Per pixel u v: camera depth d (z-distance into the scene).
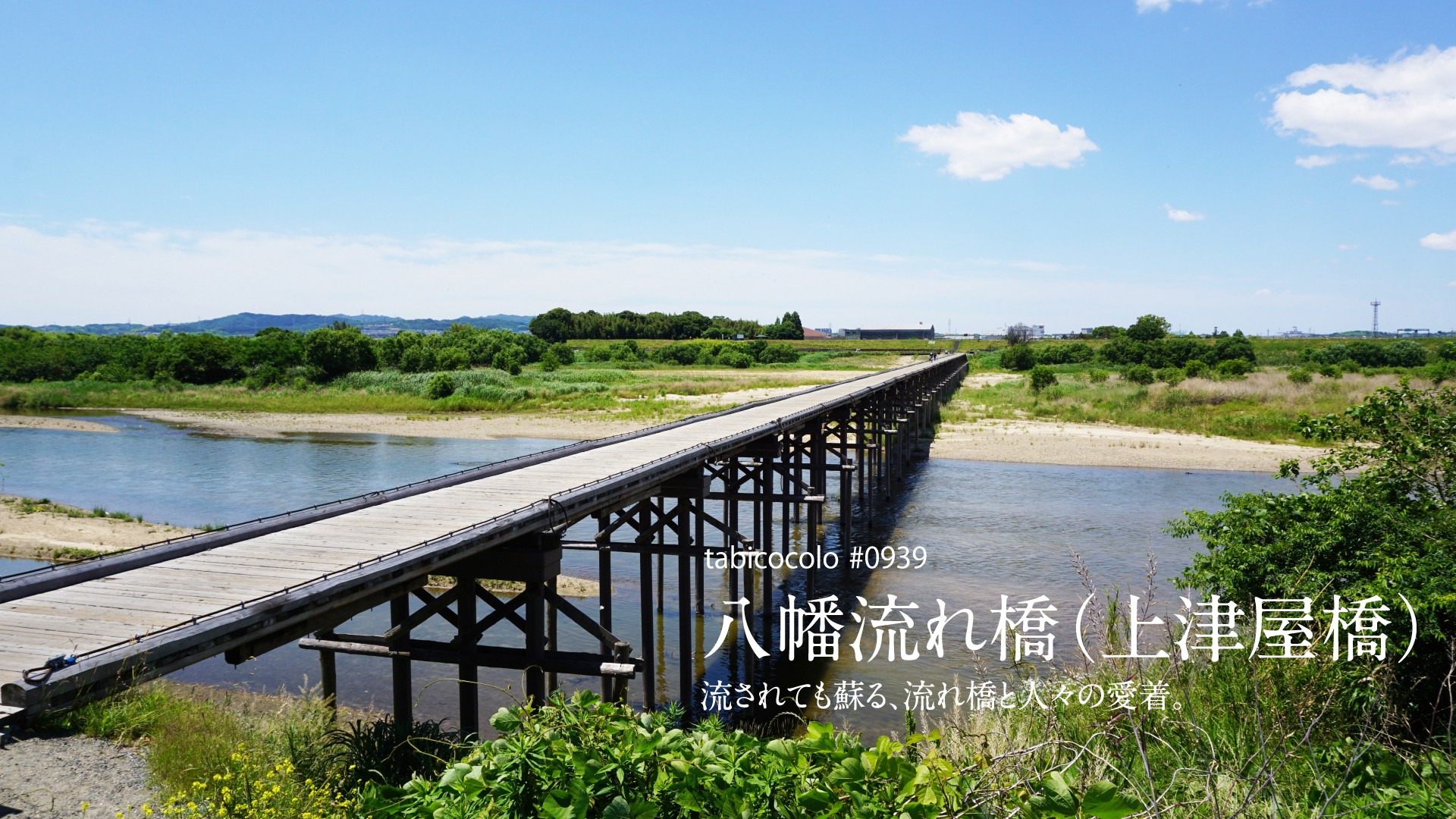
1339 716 7.09
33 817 5.93
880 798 3.64
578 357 114.88
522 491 12.10
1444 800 5.11
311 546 8.95
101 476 37.53
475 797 3.94
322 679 10.75
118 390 74.50
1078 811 3.48
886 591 21.17
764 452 20.19
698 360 107.06
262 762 6.96
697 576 19.77
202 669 15.42
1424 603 8.30
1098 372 76.50
